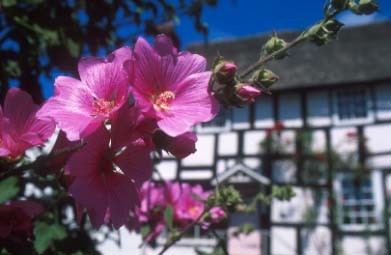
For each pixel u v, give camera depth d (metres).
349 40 16.50
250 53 16.41
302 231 13.59
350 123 14.17
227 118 14.75
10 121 1.23
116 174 1.14
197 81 1.17
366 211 13.76
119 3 3.19
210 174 14.34
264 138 14.26
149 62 1.17
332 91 14.43
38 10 2.71
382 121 13.97
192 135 1.14
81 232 2.19
